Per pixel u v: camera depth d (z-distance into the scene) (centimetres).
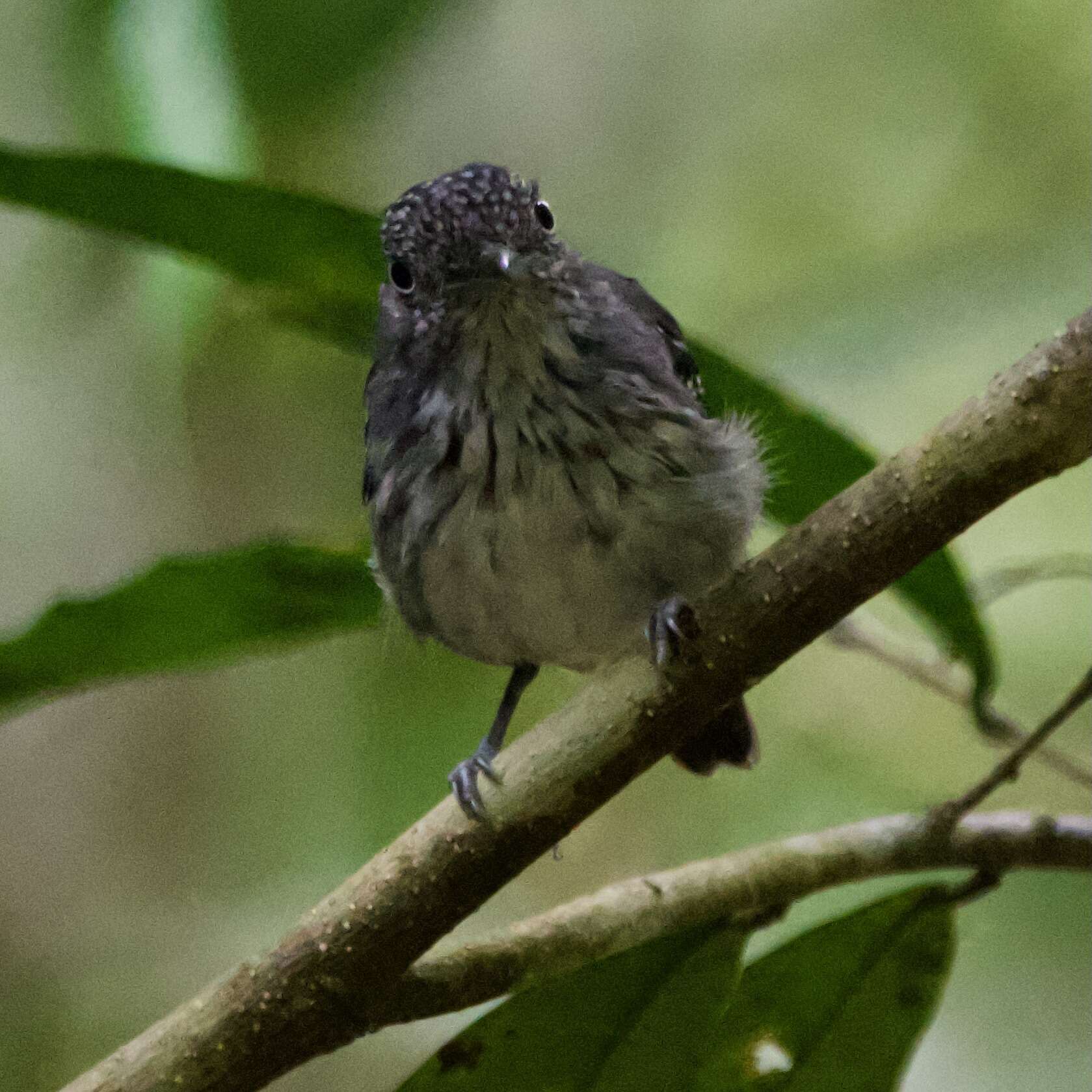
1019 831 603
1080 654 1241
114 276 1124
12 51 1084
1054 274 1219
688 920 593
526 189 715
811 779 1254
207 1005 550
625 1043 592
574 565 704
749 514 711
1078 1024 1127
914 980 614
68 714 1273
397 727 1255
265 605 671
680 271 1307
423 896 545
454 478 703
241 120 827
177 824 1268
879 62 1338
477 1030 587
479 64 1327
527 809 545
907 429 1191
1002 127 1305
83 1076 547
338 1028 551
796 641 538
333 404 1239
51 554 1259
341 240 674
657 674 544
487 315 679
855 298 1221
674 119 1358
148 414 1225
